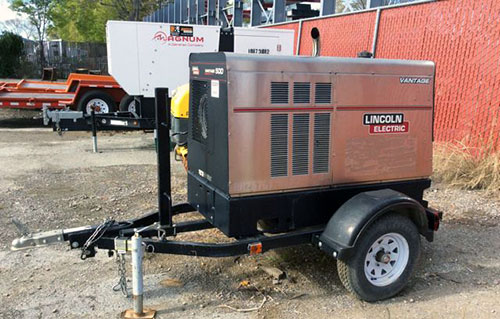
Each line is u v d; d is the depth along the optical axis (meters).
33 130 12.16
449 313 3.59
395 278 3.77
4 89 11.91
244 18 17.09
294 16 13.41
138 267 3.37
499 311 3.63
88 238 3.54
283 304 3.70
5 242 4.81
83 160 8.70
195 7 20.55
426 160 4.20
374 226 3.56
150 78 10.00
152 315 3.45
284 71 3.44
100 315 3.48
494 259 4.61
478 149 7.41
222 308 3.62
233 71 3.26
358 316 3.53
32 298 3.71
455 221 5.64
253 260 4.47
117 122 9.45
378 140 3.92
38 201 6.17
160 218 3.79
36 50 29.41
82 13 36.94
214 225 3.70
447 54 8.13
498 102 7.21
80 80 11.80
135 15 30.62
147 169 8.06
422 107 4.08
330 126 3.69
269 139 3.47
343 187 3.85
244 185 3.45
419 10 8.72
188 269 4.27
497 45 7.21
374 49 9.77
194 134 3.98
